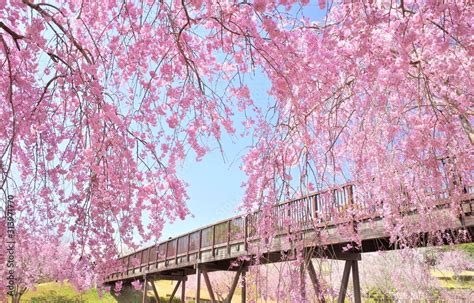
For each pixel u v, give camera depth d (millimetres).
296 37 3643
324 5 2854
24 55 3627
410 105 4531
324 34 3572
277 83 3418
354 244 7387
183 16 3805
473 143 4355
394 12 3572
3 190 3896
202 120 4086
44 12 3326
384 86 3908
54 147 4332
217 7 3156
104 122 3900
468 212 5523
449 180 5207
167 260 14320
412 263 5770
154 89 4137
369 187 5320
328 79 3848
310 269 4305
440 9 2975
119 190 4320
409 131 4531
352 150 4922
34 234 4805
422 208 5223
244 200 5152
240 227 9867
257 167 4301
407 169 5082
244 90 3686
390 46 3430
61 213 4684
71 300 19391
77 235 4402
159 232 4758
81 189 4332
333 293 4559
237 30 3402
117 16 3535
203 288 26312
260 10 2789
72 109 4324
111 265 4641
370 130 4559
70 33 3445
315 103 3898
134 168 4234
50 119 4277
